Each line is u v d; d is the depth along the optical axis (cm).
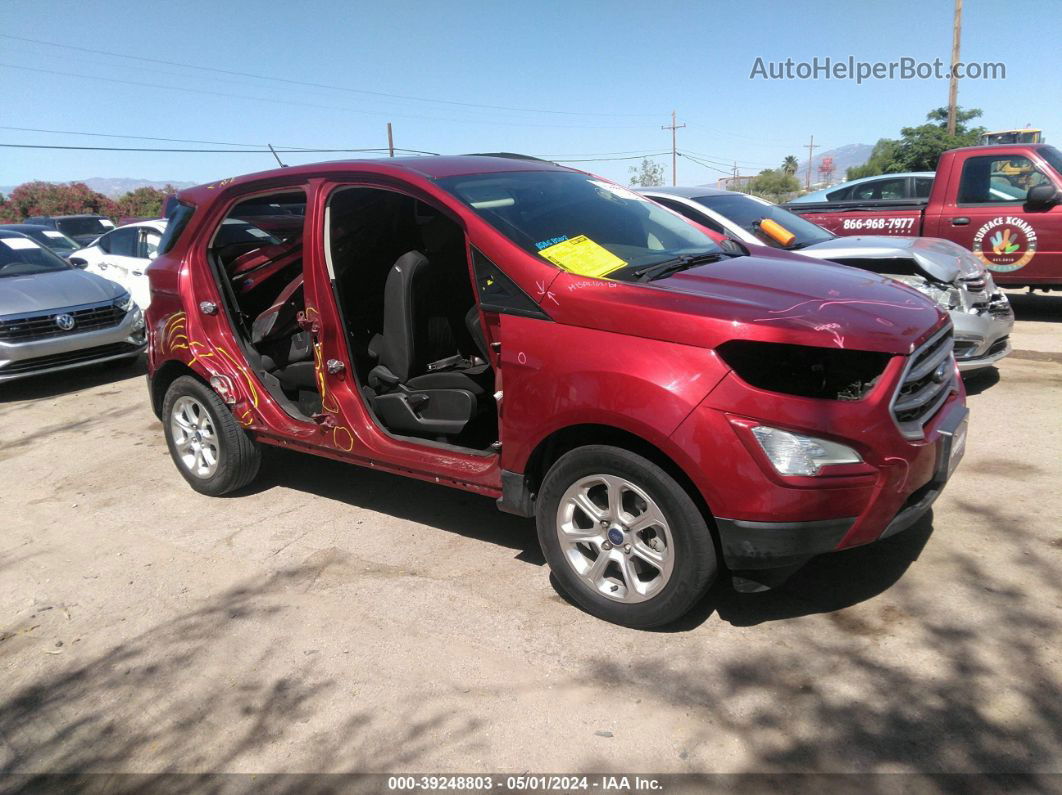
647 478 297
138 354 852
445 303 417
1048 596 324
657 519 302
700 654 305
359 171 391
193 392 483
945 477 317
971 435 511
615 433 313
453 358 433
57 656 339
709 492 281
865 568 357
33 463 591
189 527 457
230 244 501
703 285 325
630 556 316
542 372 316
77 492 526
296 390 463
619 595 323
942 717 261
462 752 264
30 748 284
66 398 782
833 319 290
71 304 792
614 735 266
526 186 401
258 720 288
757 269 362
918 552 366
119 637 349
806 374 293
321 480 518
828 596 338
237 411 457
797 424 274
